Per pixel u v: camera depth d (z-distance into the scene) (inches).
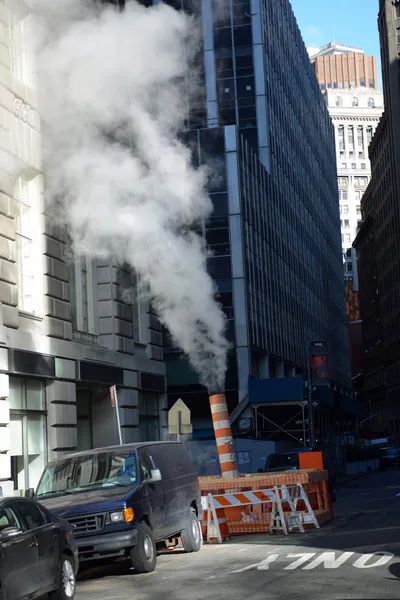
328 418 2459.4
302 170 2896.2
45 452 852.0
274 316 2209.6
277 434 2020.2
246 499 724.0
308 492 837.2
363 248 5782.5
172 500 602.5
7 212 784.9
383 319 4965.6
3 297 767.1
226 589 439.2
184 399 1847.9
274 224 2304.4
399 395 4495.6
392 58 4424.2
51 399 865.5
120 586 484.7
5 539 385.1
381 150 4837.6
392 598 387.5
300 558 544.7
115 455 582.6
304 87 3053.6
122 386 1061.1
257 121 2246.6
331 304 3499.0
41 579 410.9
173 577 502.9
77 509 524.7
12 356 769.6
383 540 631.2
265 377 2062.0
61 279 902.4
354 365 6496.1
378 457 3063.5
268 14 2380.7
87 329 1003.9
